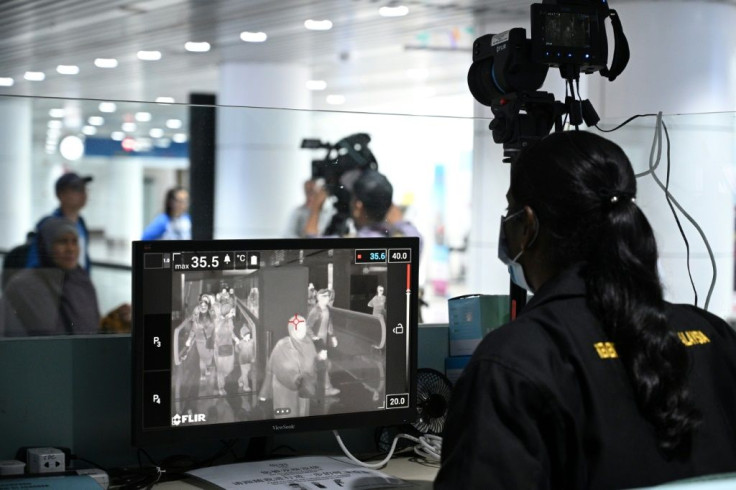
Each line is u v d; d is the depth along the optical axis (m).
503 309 2.21
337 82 11.12
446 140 4.45
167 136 6.25
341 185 3.89
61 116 6.57
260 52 9.23
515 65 1.84
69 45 8.53
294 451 2.07
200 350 1.82
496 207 3.50
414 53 9.24
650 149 2.46
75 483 1.66
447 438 1.21
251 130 7.19
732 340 1.34
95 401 1.90
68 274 3.64
